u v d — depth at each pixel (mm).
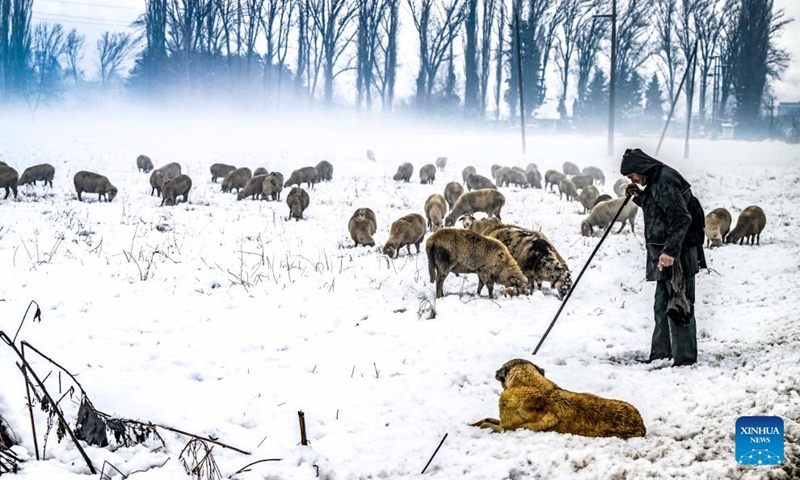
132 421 5328
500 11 80062
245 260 12758
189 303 9898
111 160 31922
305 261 12867
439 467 5102
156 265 11922
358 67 76812
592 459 4898
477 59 81812
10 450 4945
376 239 15578
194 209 19328
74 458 5020
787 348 7230
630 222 17109
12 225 14695
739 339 7996
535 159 39906
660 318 7375
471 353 7898
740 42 76938
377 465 5172
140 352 7840
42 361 7230
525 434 5406
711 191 27047
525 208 21688
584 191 21031
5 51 77125
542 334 8633
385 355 7906
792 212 21297
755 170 35031
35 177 21781
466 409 6230
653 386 6379
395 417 6070
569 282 10477
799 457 4828
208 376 7250
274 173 22500
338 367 7500
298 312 9625
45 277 10695
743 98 76500
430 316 9430
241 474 5023
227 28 74250
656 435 5258
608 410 5242
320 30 74188
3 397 5824
